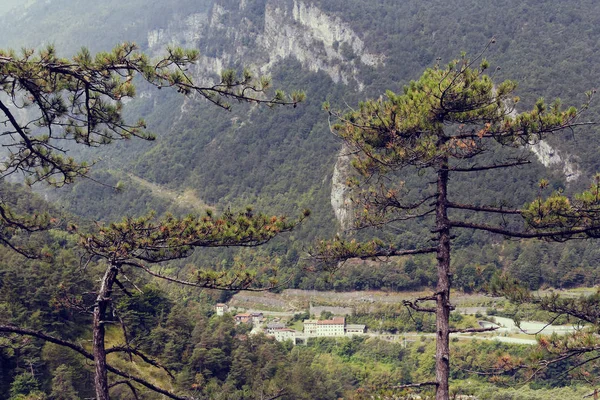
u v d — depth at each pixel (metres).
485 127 16.25
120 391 42.53
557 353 15.12
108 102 13.73
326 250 17.17
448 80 16.08
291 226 14.21
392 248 17.02
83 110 13.77
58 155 14.36
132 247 13.14
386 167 17.03
